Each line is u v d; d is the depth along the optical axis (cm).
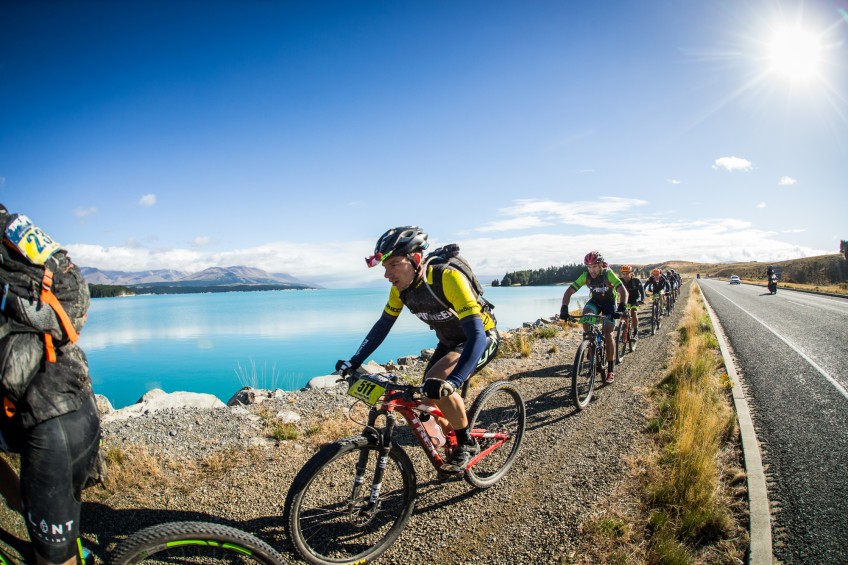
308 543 270
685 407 470
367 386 271
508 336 1127
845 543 266
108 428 458
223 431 461
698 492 311
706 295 3316
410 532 294
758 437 435
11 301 152
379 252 283
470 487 351
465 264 311
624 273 938
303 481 248
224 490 345
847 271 7656
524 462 396
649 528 285
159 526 179
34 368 158
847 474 349
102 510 312
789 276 9094
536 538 283
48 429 159
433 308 304
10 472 189
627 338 857
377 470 273
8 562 180
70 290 168
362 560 264
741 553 257
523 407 397
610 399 577
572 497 329
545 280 9406
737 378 662
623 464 378
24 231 157
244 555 191
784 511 303
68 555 169
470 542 283
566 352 932
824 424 463
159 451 407
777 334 1152
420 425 294
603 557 258
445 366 299
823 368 727
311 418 514
